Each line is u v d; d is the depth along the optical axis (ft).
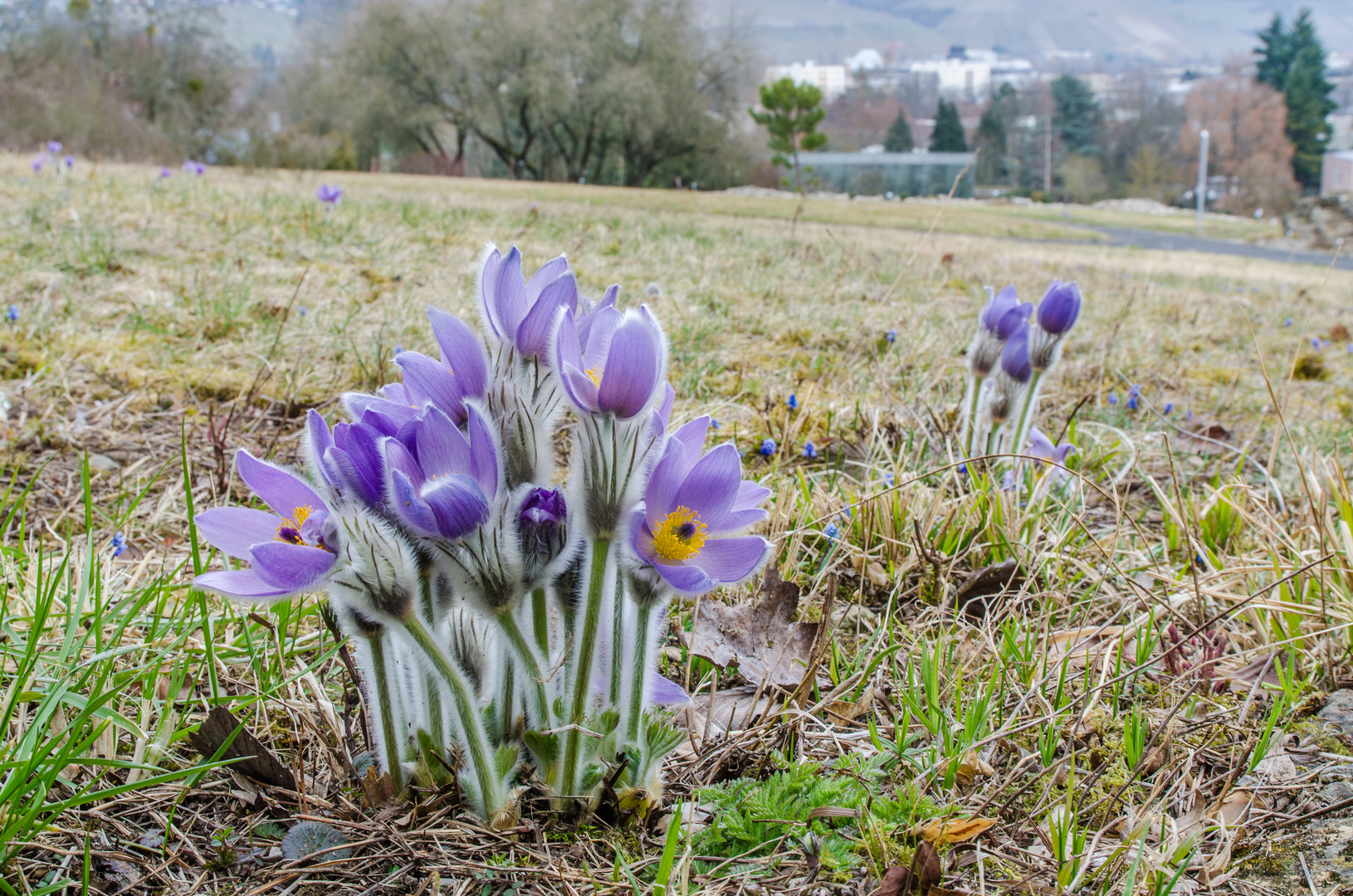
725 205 30.37
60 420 4.47
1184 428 5.62
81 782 2.65
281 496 2.46
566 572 2.53
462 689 2.45
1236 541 3.79
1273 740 2.89
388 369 5.32
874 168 89.66
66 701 2.66
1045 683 3.00
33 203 10.53
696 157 65.51
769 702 2.91
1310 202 33.40
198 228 9.95
